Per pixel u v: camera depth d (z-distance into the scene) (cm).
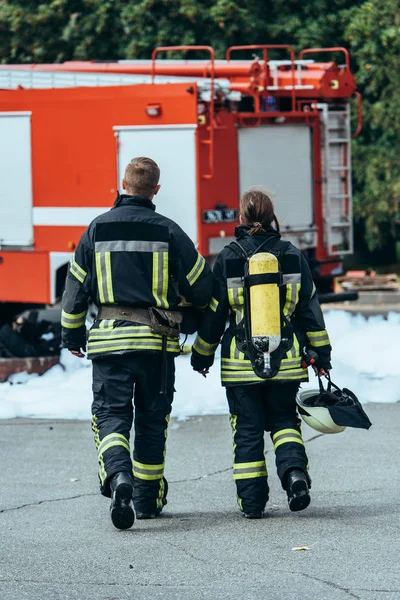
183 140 2411
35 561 1042
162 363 1155
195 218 2422
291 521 1172
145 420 1188
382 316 3083
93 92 2477
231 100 2525
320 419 1162
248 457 1181
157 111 2417
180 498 1305
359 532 1118
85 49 4203
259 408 1191
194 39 4175
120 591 947
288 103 2717
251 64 2609
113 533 1141
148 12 4153
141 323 1145
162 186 2441
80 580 980
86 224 2489
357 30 4381
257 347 1160
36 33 4234
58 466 1496
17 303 2733
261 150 2584
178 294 1179
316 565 1007
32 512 1246
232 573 989
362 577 969
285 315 1177
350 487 1334
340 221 2778
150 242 1148
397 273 4644
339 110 2761
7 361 2212
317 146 2708
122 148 2448
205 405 1911
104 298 1146
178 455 1553
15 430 1755
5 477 1432
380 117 4453
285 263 1180
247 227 1201
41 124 2536
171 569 1006
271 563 1017
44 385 2130
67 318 1170
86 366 2295
